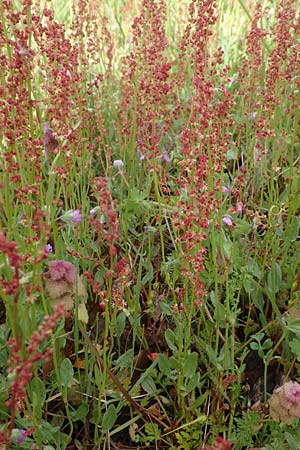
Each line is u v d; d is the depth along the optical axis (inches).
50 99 92.0
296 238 107.0
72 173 104.4
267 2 198.7
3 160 79.5
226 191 103.0
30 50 81.7
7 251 52.7
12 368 55.6
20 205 98.3
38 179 81.9
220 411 81.0
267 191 123.8
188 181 79.5
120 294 74.6
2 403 77.7
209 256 92.3
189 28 118.8
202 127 77.7
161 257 106.3
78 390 83.6
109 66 136.0
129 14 183.0
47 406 82.4
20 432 66.4
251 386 88.9
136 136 114.0
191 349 90.4
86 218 102.0
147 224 106.0
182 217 87.9
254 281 92.0
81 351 85.8
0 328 82.5
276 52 112.8
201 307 86.4
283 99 123.6
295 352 81.4
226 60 173.9
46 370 83.0
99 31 178.4
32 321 66.4
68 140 84.1
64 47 101.4
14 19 83.3
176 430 81.8
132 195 104.7
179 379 80.8
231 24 193.0
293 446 72.5
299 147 124.0
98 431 82.5
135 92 109.7
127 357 83.5
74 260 93.5
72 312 84.7
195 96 86.4
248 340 90.0
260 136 103.3
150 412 82.9
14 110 82.7
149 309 94.1
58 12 200.8
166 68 95.6
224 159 83.0
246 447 79.9
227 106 88.7
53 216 82.9
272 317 93.6
